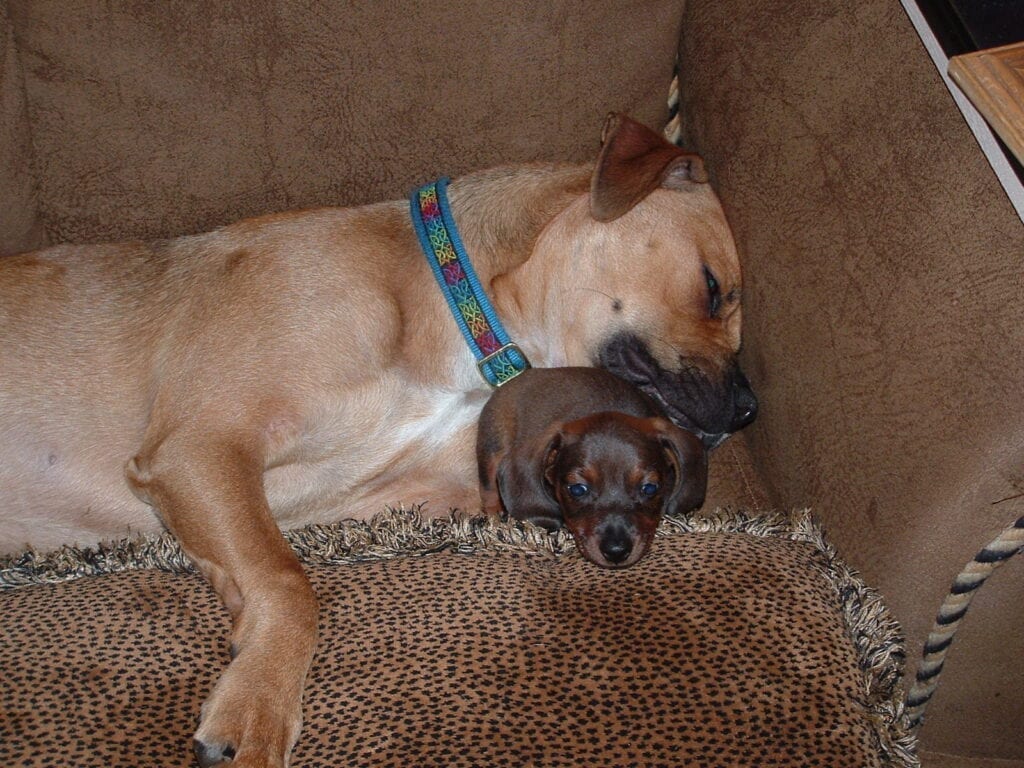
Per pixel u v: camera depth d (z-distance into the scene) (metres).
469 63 1.22
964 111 0.98
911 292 1.01
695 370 1.21
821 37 1.11
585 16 1.22
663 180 1.21
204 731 0.92
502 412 1.23
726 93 1.21
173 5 1.17
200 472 1.08
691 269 1.20
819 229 1.10
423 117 1.23
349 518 1.23
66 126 1.19
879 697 0.97
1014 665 1.04
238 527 1.06
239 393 1.12
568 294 1.23
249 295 1.15
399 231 1.20
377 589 1.02
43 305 1.17
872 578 1.04
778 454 1.18
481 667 0.94
